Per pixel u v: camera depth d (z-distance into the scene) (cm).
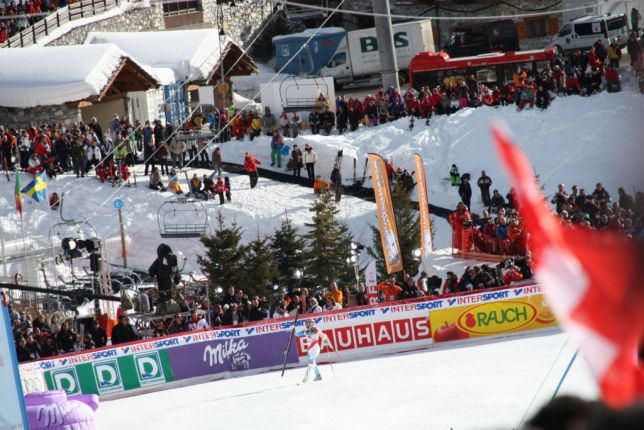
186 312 5647
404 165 8612
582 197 6550
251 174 8638
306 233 8012
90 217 7975
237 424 3775
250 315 5606
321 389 4281
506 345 4825
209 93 9200
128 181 8606
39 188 7738
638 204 5647
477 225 7444
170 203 8331
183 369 5097
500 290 5141
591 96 8600
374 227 7531
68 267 7638
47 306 6769
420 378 4203
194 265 7894
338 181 8331
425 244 6675
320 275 7294
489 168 8350
